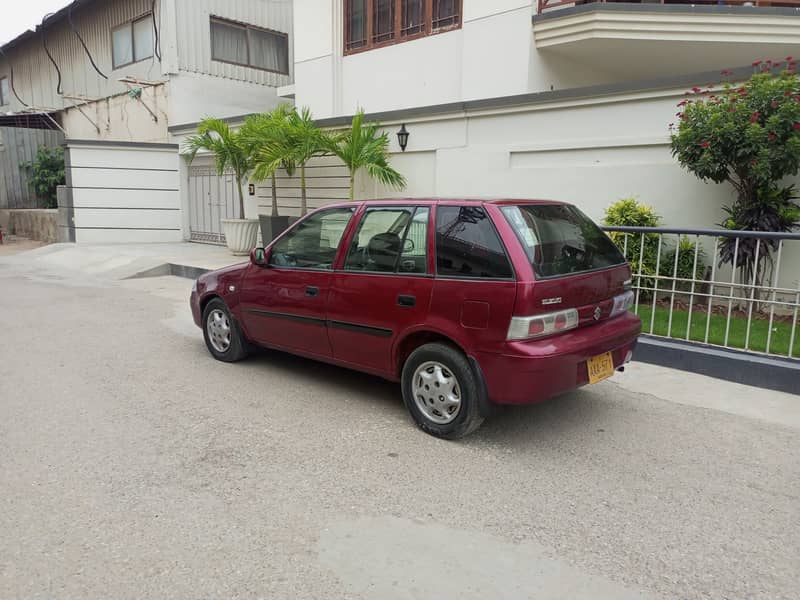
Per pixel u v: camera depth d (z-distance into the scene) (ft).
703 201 25.21
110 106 59.88
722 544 10.19
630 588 9.05
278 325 17.95
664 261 24.75
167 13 51.65
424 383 14.46
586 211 28.63
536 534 10.44
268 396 17.13
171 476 12.32
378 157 34.99
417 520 10.84
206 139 41.68
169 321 26.68
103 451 13.44
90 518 10.75
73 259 45.44
